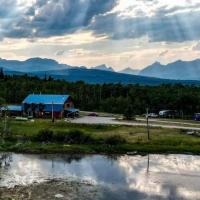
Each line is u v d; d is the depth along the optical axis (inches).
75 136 3474.4
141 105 6683.1
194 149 3228.3
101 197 1957.4
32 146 3302.2
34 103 5733.3
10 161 2829.7
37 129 4101.9
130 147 3275.1
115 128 4178.2
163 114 6038.4
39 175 2420.0
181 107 6343.5
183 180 2319.1
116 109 6855.3
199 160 2923.2
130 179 2332.7
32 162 2815.0
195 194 2032.5
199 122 5054.1
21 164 2738.7
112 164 2773.1
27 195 1980.8
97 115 5989.2
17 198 1921.8
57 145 3339.1
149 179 2338.8
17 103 7701.8
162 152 3193.9
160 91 7677.2
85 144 3398.1
